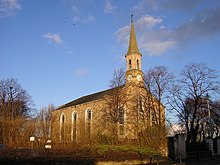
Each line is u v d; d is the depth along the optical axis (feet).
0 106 165.07
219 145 153.07
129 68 205.98
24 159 68.13
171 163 99.40
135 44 213.46
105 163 86.43
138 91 149.38
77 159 79.25
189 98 145.59
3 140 126.11
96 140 123.85
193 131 145.28
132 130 148.56
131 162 94.89
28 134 125.18
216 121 164.35
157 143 117.80
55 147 81.87
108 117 155.53
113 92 157.58
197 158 117.08
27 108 189.88
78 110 212.43
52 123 162.30
